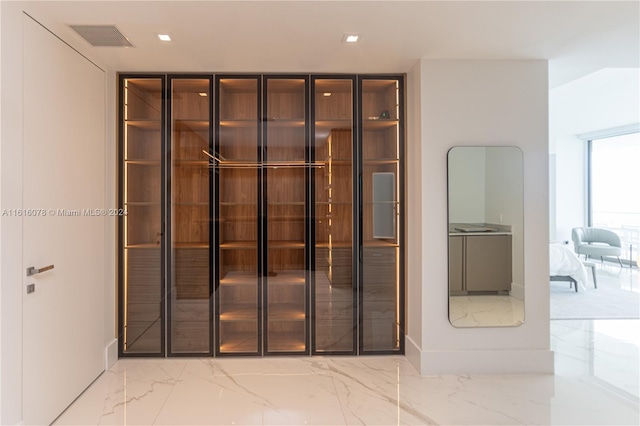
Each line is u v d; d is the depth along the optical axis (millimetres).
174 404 2541
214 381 2887
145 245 3291
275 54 2865
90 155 2801
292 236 3348
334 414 2414
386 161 3354
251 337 3340
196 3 2100
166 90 3270
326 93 3355
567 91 4941
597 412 2428
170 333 3305
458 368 3006
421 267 3025
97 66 2920
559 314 4594
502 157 3014
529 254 3033
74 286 2572
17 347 1984
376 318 3377
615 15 2279
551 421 2328
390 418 2367
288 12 2221
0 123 1870
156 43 2631
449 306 3010
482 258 3023
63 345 2434
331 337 3367
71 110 2541
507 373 3018
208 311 3320
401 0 2098
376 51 2828
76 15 2211
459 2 2127
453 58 2979
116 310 3256
